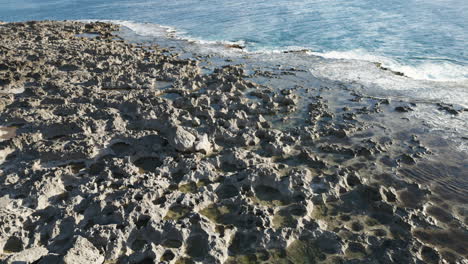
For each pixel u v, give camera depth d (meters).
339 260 13.09
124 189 16.92
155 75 34.38
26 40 47.72
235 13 70.81
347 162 19.48
